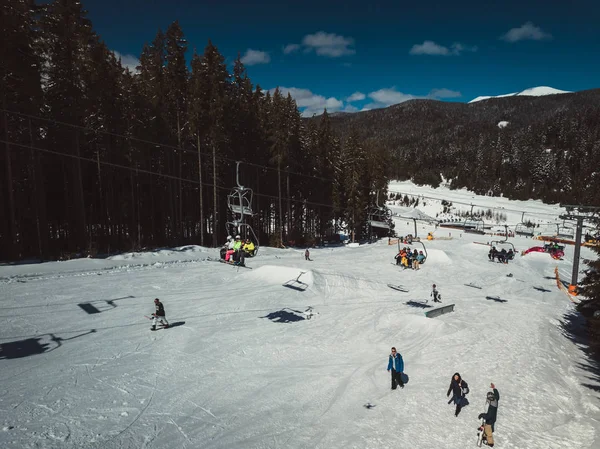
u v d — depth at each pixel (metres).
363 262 44.03
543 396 14.34
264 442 10.41
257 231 53.75
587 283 20.84
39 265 29.06
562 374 17.00
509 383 15.20
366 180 70.38
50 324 18.08
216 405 12.19
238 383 13.84
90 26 34.72
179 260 36.16
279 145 49.97
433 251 48.28
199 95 41.72
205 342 17.36
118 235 42.38
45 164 37.69
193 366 14.84
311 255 48.12
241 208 23.11
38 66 30.92
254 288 27.86
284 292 27.11
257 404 12.50
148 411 11.42
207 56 42.69
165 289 26.16
